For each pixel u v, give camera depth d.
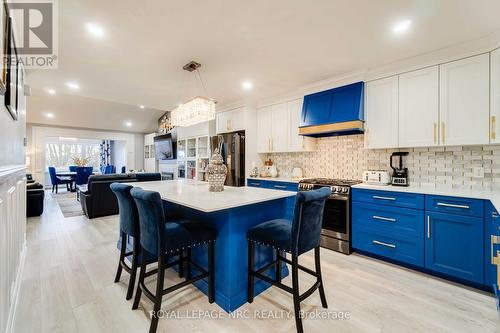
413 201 2.36
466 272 2.05
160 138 7.70
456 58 2.32
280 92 3.82
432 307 1.79
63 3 1.66
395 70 2.71
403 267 2.46
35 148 7.08
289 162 4.20
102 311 1.73
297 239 1.52
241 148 4.34
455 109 2.33
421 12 1.79
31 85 3.39
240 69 2.87
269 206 2.12
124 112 7.24
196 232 1.73
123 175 4.81
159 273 1.54
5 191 1.36
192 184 3.00
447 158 2.60
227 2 1.69
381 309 1.77
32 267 2.43
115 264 2.51
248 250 1.87
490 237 1.91
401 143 2.67
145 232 1.65
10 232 1.54
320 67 2.82
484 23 1.93
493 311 1.74
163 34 2.09
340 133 3.32
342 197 2.85
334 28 2.02
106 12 1.78
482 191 2.26
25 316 1.66
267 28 2.02
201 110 2.59
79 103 6.25
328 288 2.06
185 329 1.55
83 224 4.03
